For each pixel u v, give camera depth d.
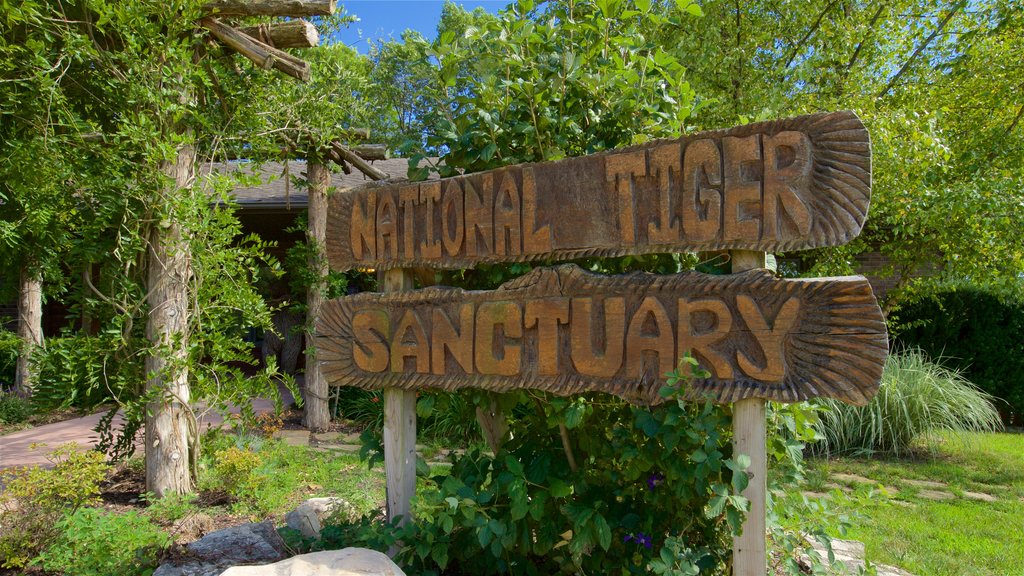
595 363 2.21
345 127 6.55
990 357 7.96
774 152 1.96
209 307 4.40
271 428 5.80
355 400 7.55
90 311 4.50
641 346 2.14
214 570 2.40
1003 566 3.35
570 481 2.49
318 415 6.95
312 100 5.33
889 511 4.25
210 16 4.23
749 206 2.00
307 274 6.86
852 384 1.85
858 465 5.55
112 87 4.04
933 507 4.36
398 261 2.70
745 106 6.62
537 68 2.76
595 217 2.25
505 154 2.78
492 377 2.43
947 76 7.85
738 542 2.00
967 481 5.10
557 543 2.69
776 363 1.93
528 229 2.37
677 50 6.89
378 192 2.77
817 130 1.91
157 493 4.14
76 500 3.31
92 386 4.15
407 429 2.73
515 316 2.38
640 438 2.42
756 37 7.61
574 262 2.61
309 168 6.94
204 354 4.59
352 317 2.81
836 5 7.72
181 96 4.21
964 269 6.09
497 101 2.74
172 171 4.27
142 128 3.90
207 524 3.58
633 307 2.18
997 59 7.14
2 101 3.93
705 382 2.04
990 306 7.97
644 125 2.71
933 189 5.63
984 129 7.38
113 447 5.13
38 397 4.18
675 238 2.10
